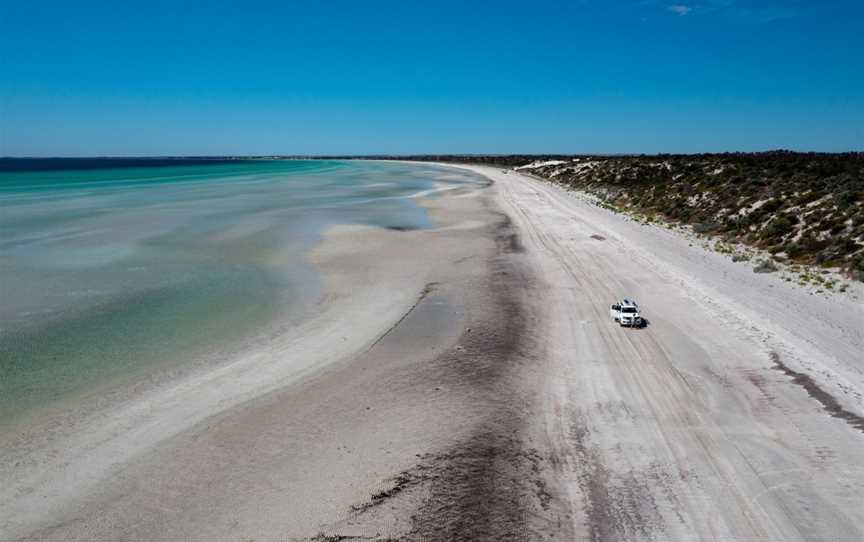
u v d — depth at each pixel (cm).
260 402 1574
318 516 1131
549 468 1298
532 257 3353
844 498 1184
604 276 2920
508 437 1420
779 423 1478
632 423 1491
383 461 1314
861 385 1672
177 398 1588
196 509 1150
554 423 1492
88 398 1580
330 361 1847
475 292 2625
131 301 2417
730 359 1872
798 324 2152
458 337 2064
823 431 1436
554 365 1847
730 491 1216
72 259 3177
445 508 1158
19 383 1658
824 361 1831
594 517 1141
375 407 1559
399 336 2070
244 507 1156
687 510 1159
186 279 2781
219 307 2356
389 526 1105
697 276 2875
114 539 1067
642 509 1162
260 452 1344
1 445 1355
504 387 1686
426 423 1480
